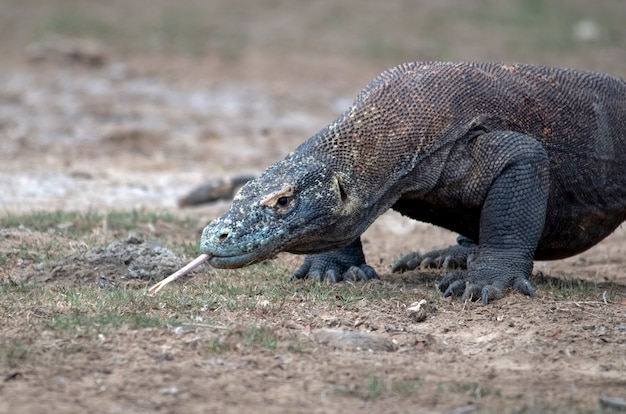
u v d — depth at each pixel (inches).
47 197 1857.8
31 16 3791.8
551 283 1200.8
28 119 2620.6
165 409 790.5
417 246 1539.1
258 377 859.4
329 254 1209.4
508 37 3801.7
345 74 3314.5
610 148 1211.9
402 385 844.0
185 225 1561.3
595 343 976.9
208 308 1029.8
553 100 1178.0
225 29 3737.7
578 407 812.0
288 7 4072.3
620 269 1402.6
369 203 1096.2
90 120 2652.6
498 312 1065.5
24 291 1094.4
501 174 1121.4
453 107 1125.7
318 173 1071.6
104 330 940.0
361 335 952.3
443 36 3774.6
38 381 830.5
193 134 2556.6
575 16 4133.9
